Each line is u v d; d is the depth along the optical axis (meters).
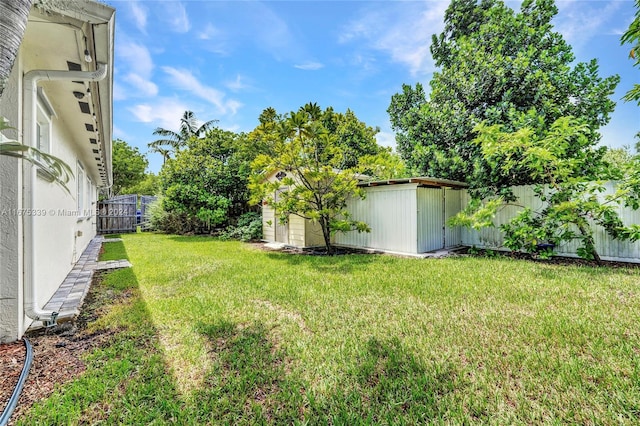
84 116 5.01
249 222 12.99
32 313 2.91
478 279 4.85
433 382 2.11
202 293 4.31
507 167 6.65
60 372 2.24
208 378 2.20
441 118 8.97
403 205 7.92
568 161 6.00
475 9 9.17
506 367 2.27
